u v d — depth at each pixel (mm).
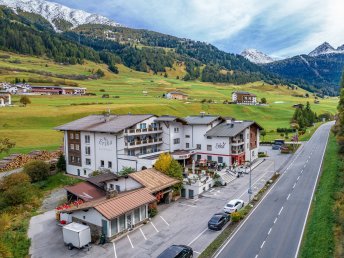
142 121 70875
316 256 31703
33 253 37469
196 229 41781
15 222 47594
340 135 74750
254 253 34219
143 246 37719
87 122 77438
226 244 36750
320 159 78312
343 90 76250
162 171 56781
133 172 57625
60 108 144125
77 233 37281
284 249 34688
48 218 49250
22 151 88562
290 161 79062
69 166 76750
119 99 192375
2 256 35062
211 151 77188
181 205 51531
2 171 73188
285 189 56625
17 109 137250
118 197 43625
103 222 39375
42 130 113062
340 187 49750
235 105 194500
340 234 34875
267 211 46406
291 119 159000
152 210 46562
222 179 61594
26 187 58844
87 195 53188
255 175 67750
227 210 46312
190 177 62062
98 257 35625
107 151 69000
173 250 32938
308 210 45781
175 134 78375
